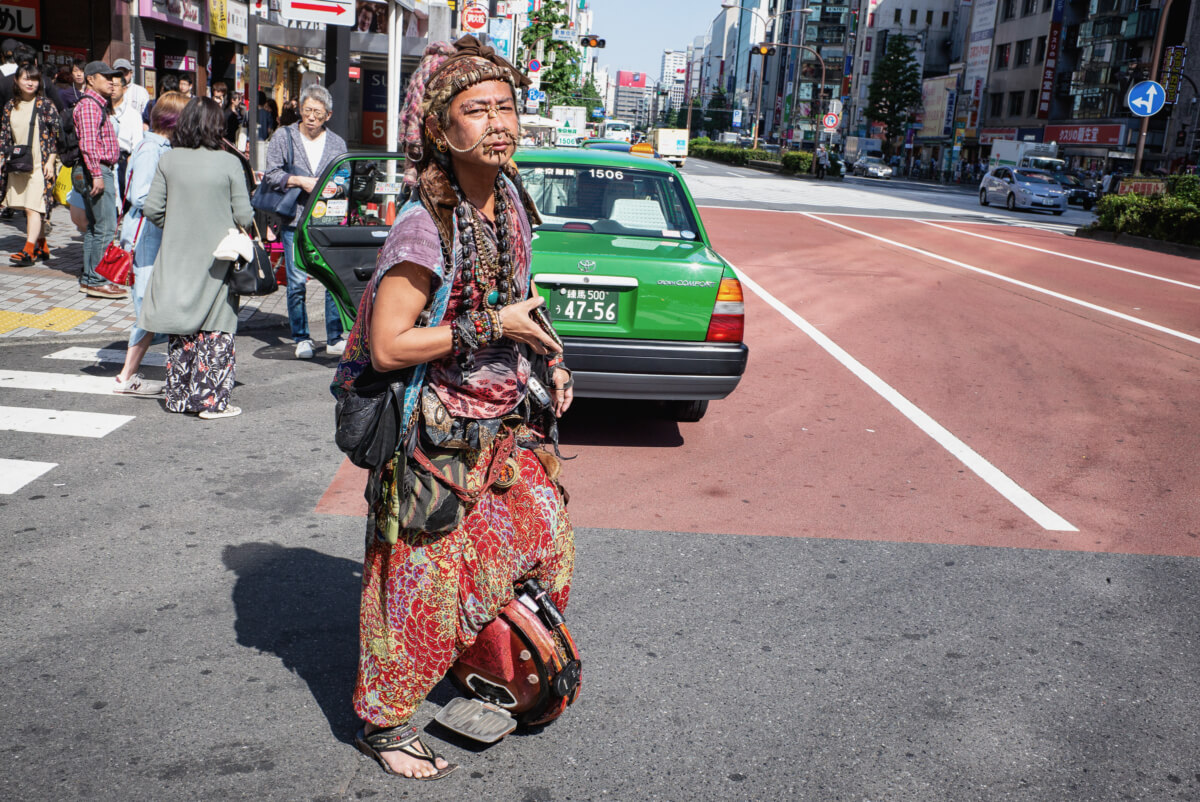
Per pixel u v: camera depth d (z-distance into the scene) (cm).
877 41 11256
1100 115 6306
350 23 1038
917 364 901
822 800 285
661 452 612
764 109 17025
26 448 551
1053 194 3622
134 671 335
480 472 263
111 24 1741
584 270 568
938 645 382
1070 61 6831
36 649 346
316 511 485
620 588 417
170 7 1927
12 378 687
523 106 4091
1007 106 7612
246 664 343
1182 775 306
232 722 309
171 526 458
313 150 779
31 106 1044
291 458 559
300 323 789
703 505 523
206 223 600
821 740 315
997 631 397
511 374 258
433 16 1816
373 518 265
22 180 1053
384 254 240
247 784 279
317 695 326
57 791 272
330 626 372
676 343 576
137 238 645
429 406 252
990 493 566
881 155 9106
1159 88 2647
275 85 2562
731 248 1759
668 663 358
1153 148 5884
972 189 6938
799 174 6406
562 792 282
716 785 289
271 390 696
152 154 688
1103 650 386
